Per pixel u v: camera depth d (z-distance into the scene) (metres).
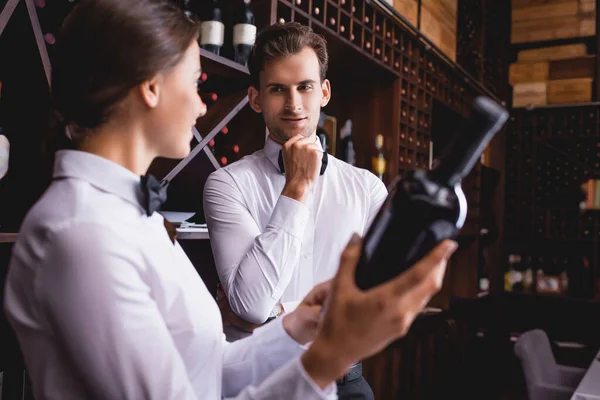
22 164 1.55
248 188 1.50
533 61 5.59
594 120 5.37
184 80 0.70
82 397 0.59
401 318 0.46
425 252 0.48
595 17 5.33
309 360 0.52
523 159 5.72
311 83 1.47
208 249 2.12
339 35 2.66
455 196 0.48
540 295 5.39
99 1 0.66
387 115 3.39
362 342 0.48
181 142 0.72
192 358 0.72
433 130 4.05
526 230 5.64
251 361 0.84
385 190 1.69
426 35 3.75
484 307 5.16
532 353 2.70
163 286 0.67
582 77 5.39
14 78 1.53
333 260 1.57
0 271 1.51
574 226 5.43
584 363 4.83
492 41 5.42
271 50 1.44
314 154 1.28
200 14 2.13
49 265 0.57
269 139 1.55
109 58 0.65
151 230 0.70
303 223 1.27
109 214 0.62
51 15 1.70
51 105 0.71
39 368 0.60
